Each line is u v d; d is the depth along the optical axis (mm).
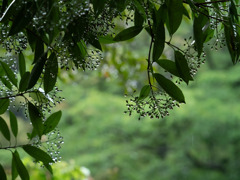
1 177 2318
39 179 4305
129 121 14523
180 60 2170
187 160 14977
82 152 15117
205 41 2303
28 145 2268
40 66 2156
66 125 15258
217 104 13828
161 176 14875
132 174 14898
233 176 14352
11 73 2256
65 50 2146
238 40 2227
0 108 2268
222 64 15352
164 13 2152
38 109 2244
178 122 14258
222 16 2227
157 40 2152
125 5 2150
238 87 14734
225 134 13883
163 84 2184
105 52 5688
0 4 2234
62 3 2074
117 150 15102
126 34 2215
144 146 16031
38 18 2059
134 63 5754
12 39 2203
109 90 15648
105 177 14625
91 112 15008
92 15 2127
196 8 2221
